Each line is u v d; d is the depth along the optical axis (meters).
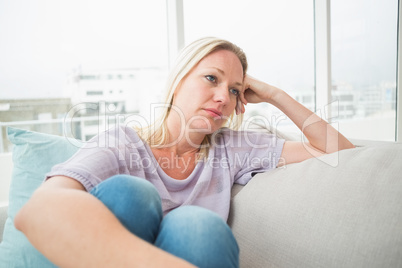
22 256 0.70
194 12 1.54
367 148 0.75
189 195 0.84
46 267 0.68
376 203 0.58
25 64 1.23
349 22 2.15
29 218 0.43
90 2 1.33
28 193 0.84
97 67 1.36
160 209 0.51
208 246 0.42
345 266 0.54
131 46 1.43
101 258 0.38
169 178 0.82
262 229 0.72
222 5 1.64
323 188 0.68
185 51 0.84
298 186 0.73
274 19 1.85
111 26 1.38
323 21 1.93
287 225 0.67
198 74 0.80
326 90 1.96
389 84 2.32
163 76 1.50
